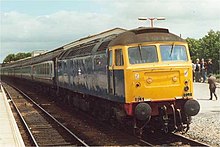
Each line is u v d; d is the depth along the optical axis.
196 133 15.54
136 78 14.48
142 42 14.91
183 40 15.41
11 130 18.12
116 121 17.42
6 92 51.53
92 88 19.48
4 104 32.22
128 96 14.53
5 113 25.23
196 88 35.00
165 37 15.19
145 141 14.58
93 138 16.23
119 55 15.25
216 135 15.02
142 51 14.91
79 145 15.08
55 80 33.28
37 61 45.91
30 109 29.66
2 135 16.81
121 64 15.06
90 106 21.47
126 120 15.49
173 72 14.76
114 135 16.47
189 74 14.92
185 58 15.20
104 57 16.98
